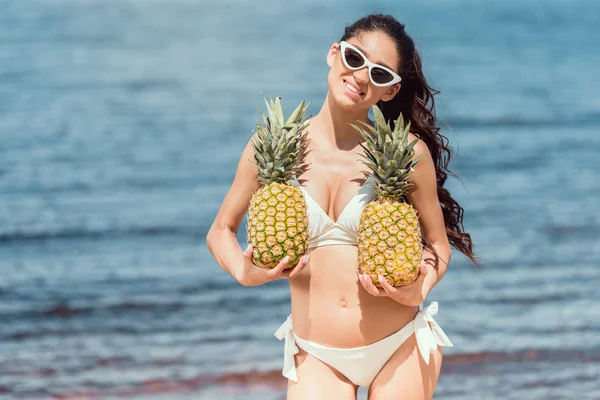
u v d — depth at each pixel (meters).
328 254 4.58
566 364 9.86
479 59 44.28
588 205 18.22
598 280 13.21
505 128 27.47
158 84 35.97
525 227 16.55
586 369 9.70
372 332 4.61
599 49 48.69
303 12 73.94
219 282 13.21
